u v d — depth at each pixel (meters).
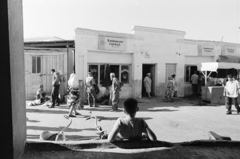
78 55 12.42
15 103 1.93
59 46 13.00
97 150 2.38
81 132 6.19
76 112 8.78
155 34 15.02
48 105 10.83
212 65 13.03
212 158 2.27
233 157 2.32
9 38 1.77
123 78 14.57
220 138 3.34
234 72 14.75
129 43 14.14
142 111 10.15
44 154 2.23
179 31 15.78
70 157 2.19
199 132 6.57
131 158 2.20
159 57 15.26
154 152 2.36
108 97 12.25
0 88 1.79
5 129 1.83
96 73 13.59
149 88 14.72
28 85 12.79
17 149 2.00
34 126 6.86
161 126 7.27
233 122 8.05
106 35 13.23
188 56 16.75
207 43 17.02
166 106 11.72
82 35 12.48
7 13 1.74
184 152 2.38
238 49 18.58
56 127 6.75
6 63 1.77
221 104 12.67
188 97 15.80
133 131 2.56
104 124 7.30
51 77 12.98
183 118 8.66
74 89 8.56
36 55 12.79
